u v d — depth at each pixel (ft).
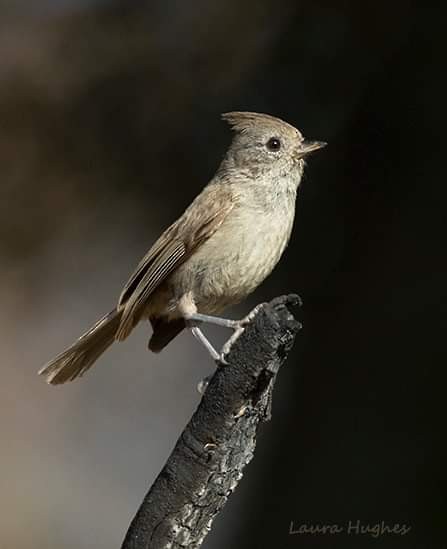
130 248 47.75
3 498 50.78
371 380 33.63
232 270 30.42
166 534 22.54
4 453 51.62
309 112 41.45
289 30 43.68
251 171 31.19
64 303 49.65
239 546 35.14
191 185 45.44
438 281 33.63
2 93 46.65
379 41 40.65
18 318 49.85
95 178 46.70
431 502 32.30
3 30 47.44
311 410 34.53
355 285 35.17
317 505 33.40
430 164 34.88
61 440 52.70
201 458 22.27
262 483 35.12
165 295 30.99
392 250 34.65
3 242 47.57
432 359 33.09
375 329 34.06
